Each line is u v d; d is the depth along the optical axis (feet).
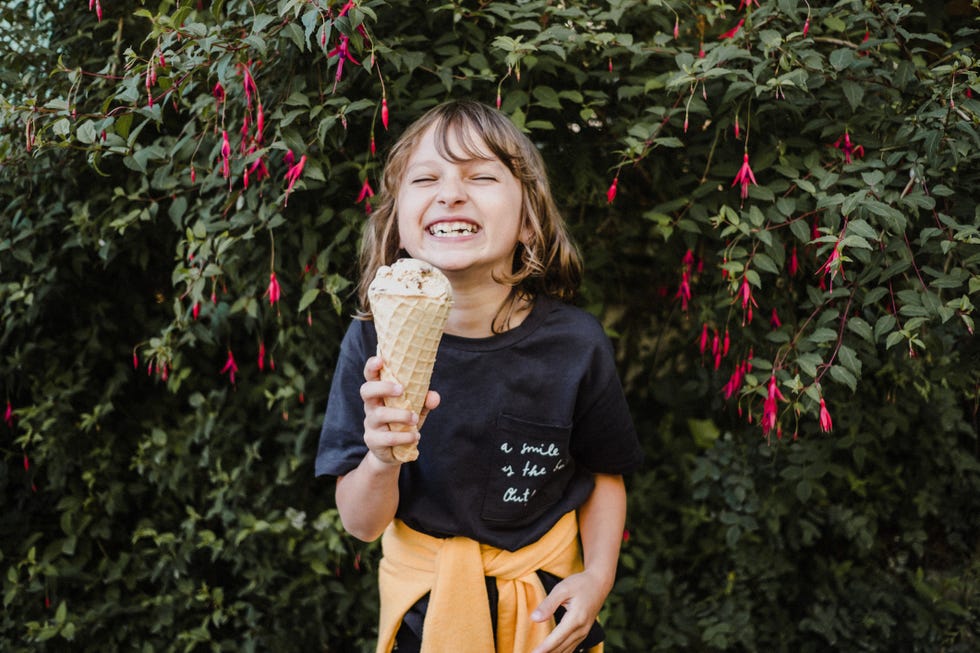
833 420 7.91
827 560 8.86
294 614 8.13
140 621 8.34
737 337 7.23
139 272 8.48
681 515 8.87
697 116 6.69
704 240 7.20
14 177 7.34
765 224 6.46
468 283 4.66
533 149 5.15
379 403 3.91
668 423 9.01
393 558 4.83
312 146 6.43
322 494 8.26
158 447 8.29
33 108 6.09
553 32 6.09
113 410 8.45
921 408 8.59
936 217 5.63
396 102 6.46
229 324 7.61
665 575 8.48
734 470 8.31
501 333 4.69
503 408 4.57
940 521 9.06
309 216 6.87
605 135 7.51
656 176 7.18
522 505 4.67
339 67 5.60
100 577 8.42
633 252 8.52
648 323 8.89
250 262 7.18
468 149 4.50
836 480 8.60
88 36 7.55
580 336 4.79
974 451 9.32
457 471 4.56
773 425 6.13
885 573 8.99
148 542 8.60
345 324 7.64
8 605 8.30
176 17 5.74
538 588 4.66
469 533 4.59
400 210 4.72
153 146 6.49
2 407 8.50
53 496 8.65
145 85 6.61
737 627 8.30
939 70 5.75
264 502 8.04
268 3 5.93
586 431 4.94
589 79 7.17
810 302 6.34
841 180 6.09
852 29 6.93
